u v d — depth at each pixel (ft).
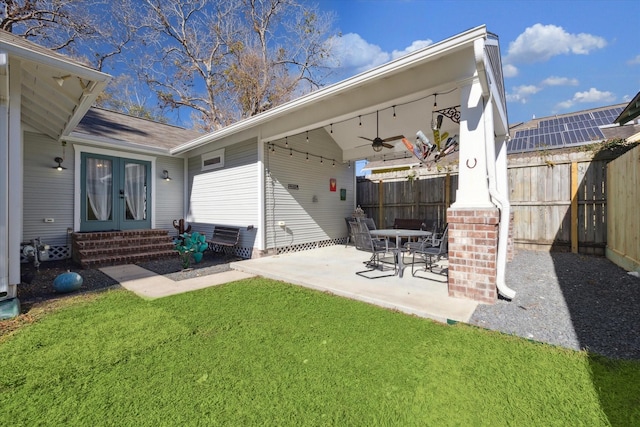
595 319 9.55
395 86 14.01
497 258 11.42
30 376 6.82
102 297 12.87
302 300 12.21
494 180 11.58
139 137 27.53
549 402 5.73
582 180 21.04
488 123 11.62
